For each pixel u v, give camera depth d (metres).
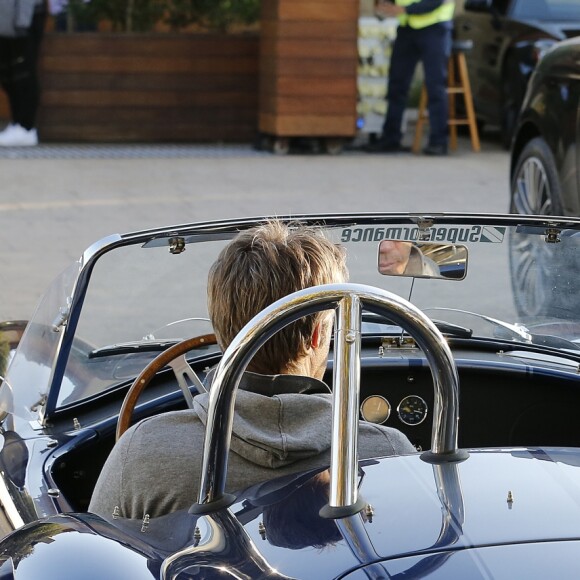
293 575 2.60
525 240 5.12
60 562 2.92
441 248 4.97
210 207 15.16
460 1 24.00
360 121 20.69
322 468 3.18
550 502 2.83
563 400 5.46
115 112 20.94
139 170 18.03
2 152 19.59
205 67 21.05
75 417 5.02
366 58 20.39
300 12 19.47
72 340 4.90
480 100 21.39
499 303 5.36
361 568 2.58
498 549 2.61
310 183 17.06
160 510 3.46
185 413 3.61
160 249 4.95
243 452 3.34
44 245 12.95
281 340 3.53
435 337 2.92
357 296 2.83
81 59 20.64
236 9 22.53
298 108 19.83
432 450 3.11
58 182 16.84
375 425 3.58
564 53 10.85
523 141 11.68
